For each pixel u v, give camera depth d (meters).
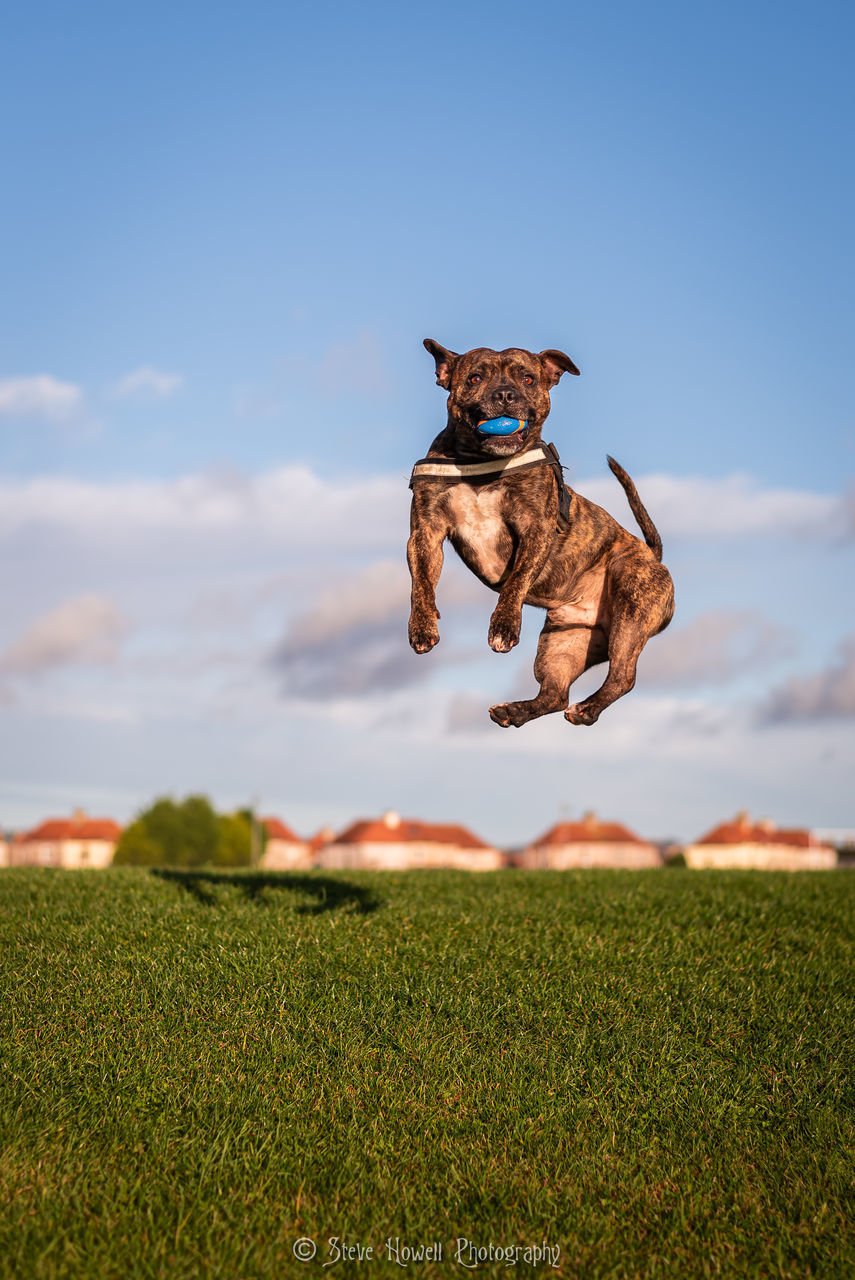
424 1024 8.38
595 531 7.87
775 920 12.02
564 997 9.13
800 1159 6.89
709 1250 5.88
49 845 79.31
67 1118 6.71
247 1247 5.59
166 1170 6.24
